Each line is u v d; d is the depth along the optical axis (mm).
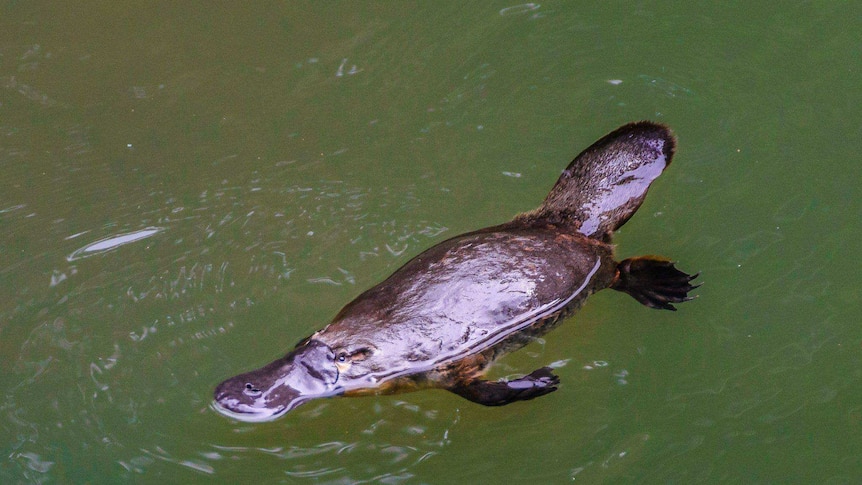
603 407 7145
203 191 9164
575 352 7570
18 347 7691
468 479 6641
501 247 7191
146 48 10734
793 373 7266
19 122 9898
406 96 10125
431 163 9391
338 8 11203
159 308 7977
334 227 8750
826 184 8711
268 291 8094
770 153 9086
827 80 9750
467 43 10617
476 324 6727
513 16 10828
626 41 10359
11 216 8930
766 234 8367
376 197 9039
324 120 9914
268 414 6617
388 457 6785
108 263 8445
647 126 8711
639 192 8305
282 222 8812
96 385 7336
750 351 7461
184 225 8812
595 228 8016
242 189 9164
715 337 7605
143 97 10180
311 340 6977
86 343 7691
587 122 9688
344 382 6730
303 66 10484
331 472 6664
